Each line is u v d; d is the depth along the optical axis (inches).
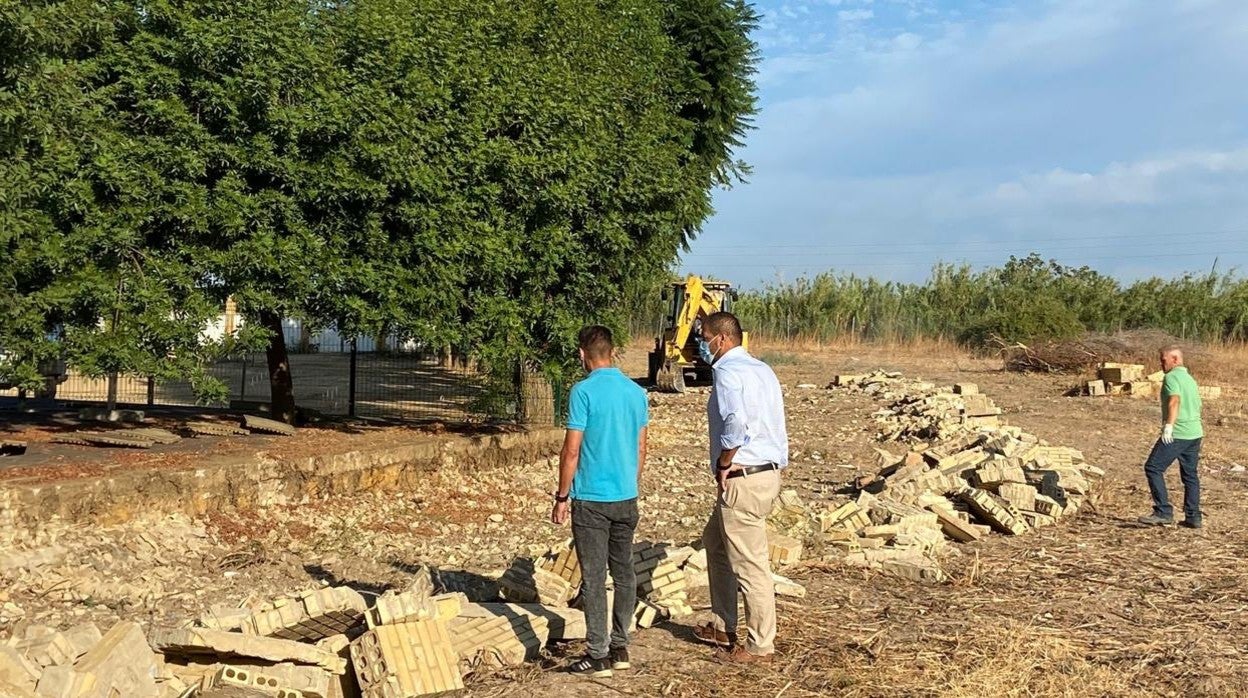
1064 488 459.5
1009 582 320.5
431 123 463.2
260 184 443.8
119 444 418.3
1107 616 284.7
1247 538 391.5
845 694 216.8
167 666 201.0
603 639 222.2
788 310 1697.8
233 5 420.5
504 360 498.3
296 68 425.4
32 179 364.2
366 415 641.6
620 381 224.1
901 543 356.8
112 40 412.8
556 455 564.7
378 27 451.5
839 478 542.3
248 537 358.0
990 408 764.0
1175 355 414.3
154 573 310.7
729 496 228.1
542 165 489.4
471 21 496.7
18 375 386.0
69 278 395.5
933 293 1679.4
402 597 222.5
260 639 203.9
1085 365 1165.7
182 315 421.7
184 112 411.5
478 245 470.6
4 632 250.1
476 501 450.9
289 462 398.3
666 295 1056.2
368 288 446.0
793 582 303.1
